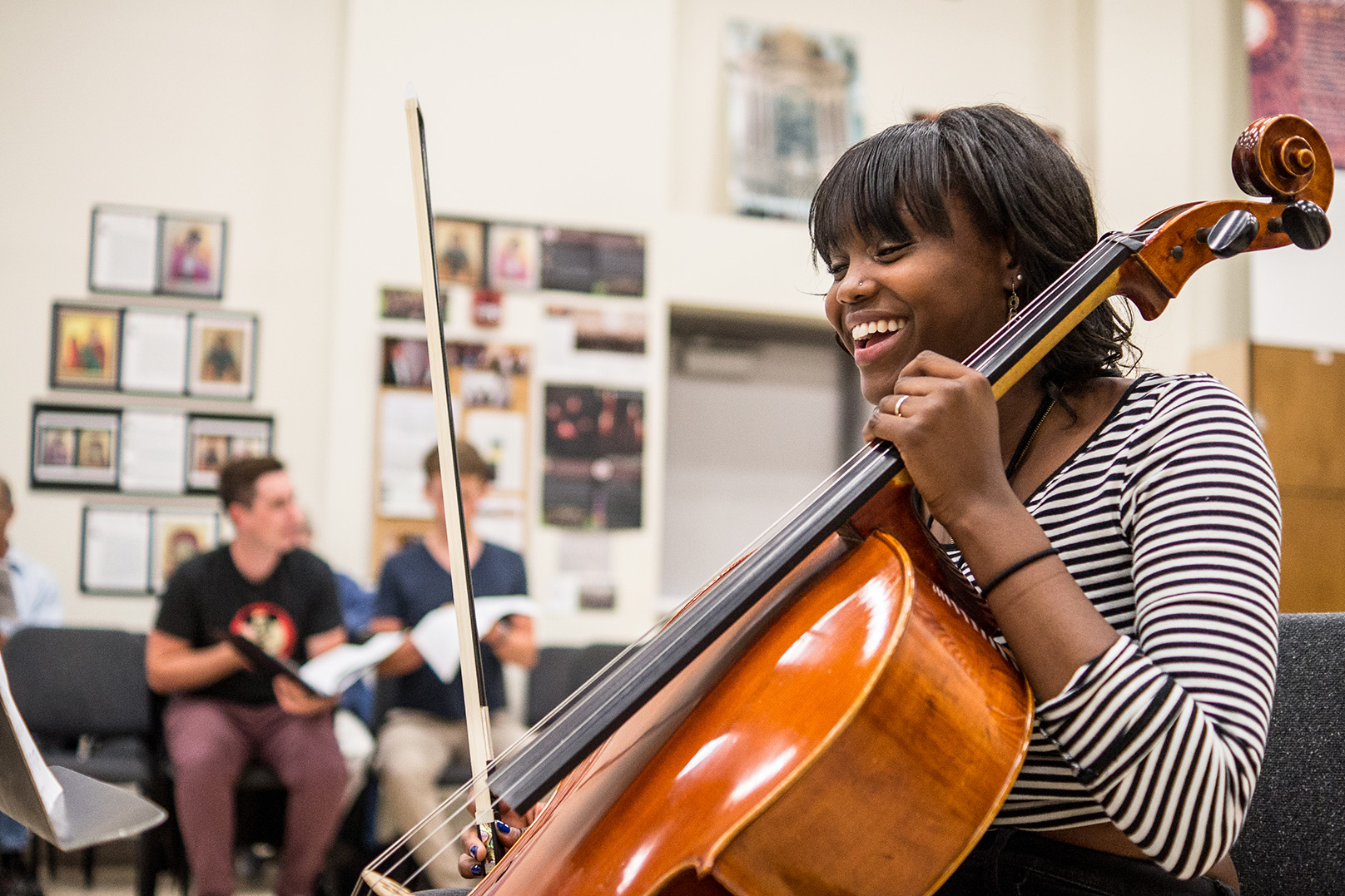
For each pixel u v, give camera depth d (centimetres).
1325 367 492
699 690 81
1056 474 86
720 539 518
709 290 498
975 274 90
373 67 473
